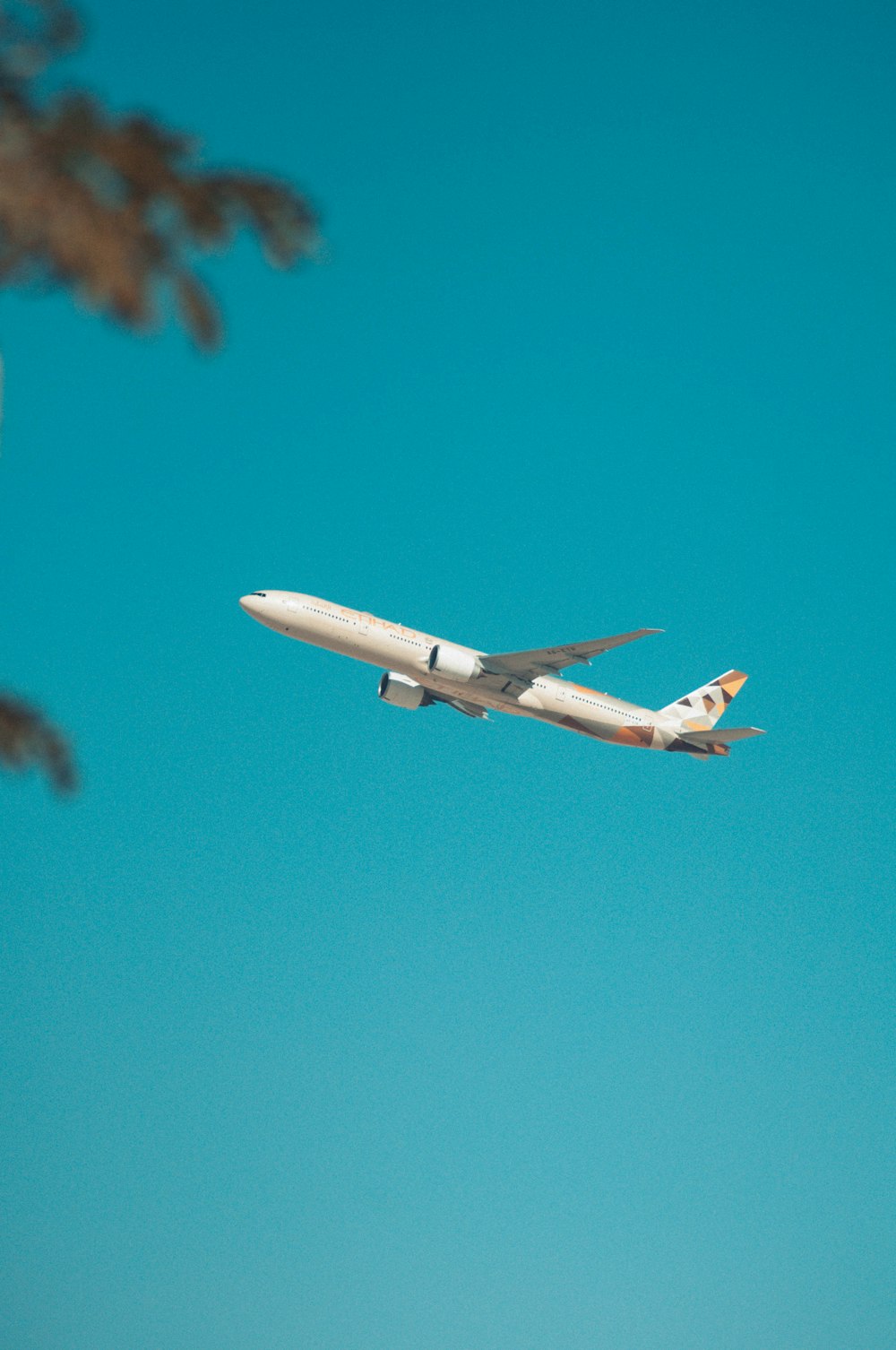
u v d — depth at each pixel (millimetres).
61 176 49594
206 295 53688
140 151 50938
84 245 49812
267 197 54062
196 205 52500
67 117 50094
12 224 49750
